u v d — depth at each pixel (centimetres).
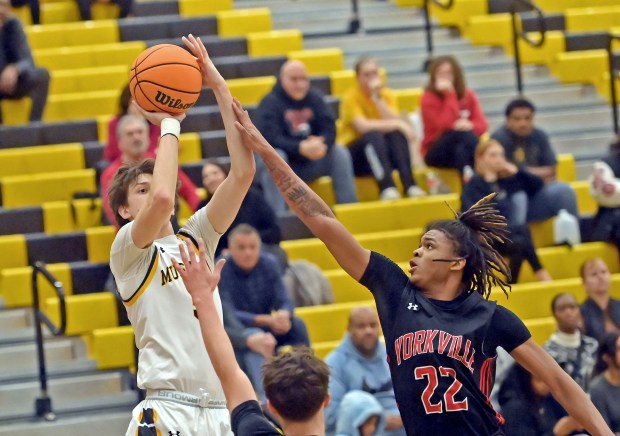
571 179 1278
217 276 446
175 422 518
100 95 1269
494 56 1429
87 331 1027
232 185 538
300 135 1122
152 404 522
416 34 1437
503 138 1166
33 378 1002
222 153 1209
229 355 438
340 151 1145
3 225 1105
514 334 504
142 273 526
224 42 1353
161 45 529
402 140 1173
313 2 1479
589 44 1437
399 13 1462
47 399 957
